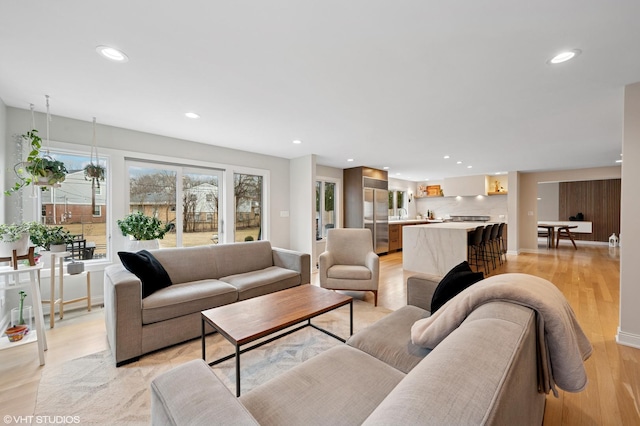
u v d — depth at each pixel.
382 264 5.94
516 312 0.98
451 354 0.72
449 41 1.71
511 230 7.13
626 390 1.78
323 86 2.33
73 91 2.44
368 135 3.81
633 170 2.29
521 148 4.57
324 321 2.86
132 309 2.08
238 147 4.56
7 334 2.18
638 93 2.26
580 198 9.77
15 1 1.36
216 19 1.51
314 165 5.16
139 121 3.25
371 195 6.83
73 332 2.56
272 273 3.25
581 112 2.91
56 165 2.69
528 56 1.87
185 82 2.26
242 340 1.60
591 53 1.83
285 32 1.62
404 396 0.61
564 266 5.52
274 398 1.07
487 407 0.55
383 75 2.14
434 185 9.23
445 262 4.84
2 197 2.66
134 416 1.54
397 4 1.39
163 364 2.06
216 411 0.78
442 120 3.18
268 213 5.16
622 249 2.36
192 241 4.25
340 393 1.09
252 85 2.31
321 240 6.39
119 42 1.72
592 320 2.86
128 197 3.63
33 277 2.09
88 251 3.29
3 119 2.69
